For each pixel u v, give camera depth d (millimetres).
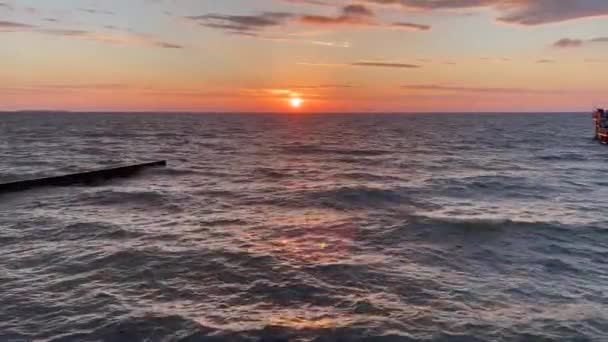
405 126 133375
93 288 8422
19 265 9797
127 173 27438
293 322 6980
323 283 8734
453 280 8938
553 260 10305
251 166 33125
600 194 19938
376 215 15516
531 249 11195
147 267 9641
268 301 7844
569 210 16172
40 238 12195
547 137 72500
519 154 42625
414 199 18719
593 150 46938
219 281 8836
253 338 6445
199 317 7145
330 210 16531
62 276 9078
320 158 39844
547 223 13773
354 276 9141
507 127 119438
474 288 8484
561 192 20562
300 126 138750
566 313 7328
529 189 21422
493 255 10711
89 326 6816
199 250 10961
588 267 9805
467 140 66250
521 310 7453
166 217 15203
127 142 59812
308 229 13438
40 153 40844
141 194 19859
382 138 74062
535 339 6438
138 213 15891
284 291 8305
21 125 114438
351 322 6973
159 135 79188
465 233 12742
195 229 13391
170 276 9102
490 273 9398
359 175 27375
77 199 18688
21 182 20578
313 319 7094
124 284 8648
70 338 6441
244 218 15094
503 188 21688
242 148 52312
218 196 19656
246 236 12547
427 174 27672
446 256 10609
